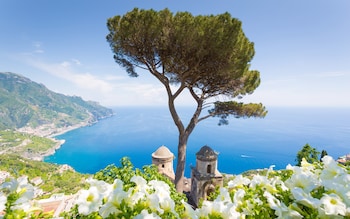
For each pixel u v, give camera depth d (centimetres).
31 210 132
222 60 788
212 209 141
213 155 1228
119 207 127
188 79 918
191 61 811
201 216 143
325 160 169
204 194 1180
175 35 757
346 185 146
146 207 132
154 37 764
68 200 801
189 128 975
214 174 1211
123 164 439
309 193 146
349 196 135
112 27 811
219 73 836
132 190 141
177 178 948
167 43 786
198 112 990
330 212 120
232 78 884
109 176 424
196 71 843
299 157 1459
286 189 160
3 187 131
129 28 739
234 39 745
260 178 171
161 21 761
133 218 118
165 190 158
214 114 1072
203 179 1180
